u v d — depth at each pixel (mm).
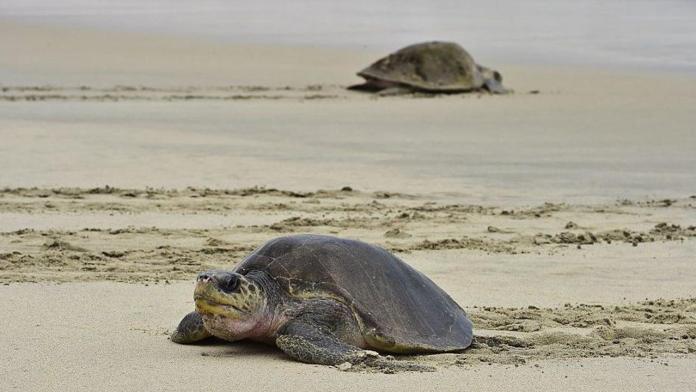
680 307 18844
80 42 80250
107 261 21906
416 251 23562
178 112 47719
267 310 14578
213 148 37969
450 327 15609
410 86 60812
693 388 13688
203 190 30344
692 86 60562
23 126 41438
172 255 22625
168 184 31266
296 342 14375
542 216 27766
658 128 44625
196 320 15406
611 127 45125
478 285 20625
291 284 14852
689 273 21859
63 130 40875
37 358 14531
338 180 32531
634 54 76812
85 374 13805
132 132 41094
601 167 35438
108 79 60750
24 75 61281
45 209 27203
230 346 15414
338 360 14164
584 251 23844
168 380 13562
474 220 27125
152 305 18125
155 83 59688
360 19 102938
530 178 33406
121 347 15250
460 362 14648
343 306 14766
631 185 32375
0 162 33781
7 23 92812
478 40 86812
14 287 19156
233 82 61719
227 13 108438
